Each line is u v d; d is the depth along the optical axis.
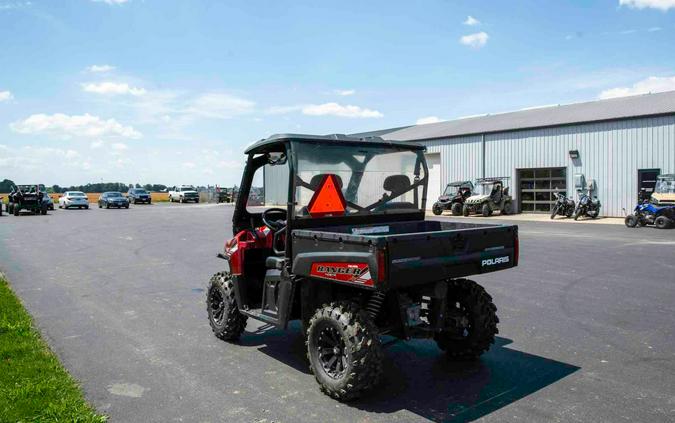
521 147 27.44
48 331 6.33
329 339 4.47
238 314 5.81
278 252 5.32
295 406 4.19
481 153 29.36
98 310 7.41
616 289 8.37
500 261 4.77
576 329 6.23
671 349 5.48
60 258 12.56
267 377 4.84
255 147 5.27
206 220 25.97
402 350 5.57
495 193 26.53
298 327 6.55
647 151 22.80
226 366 5.14
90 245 15.23
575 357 5.27
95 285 9.23
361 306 4.51
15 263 11.78
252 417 3.99
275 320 4.94
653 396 4.31
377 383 4.25
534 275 9.62
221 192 52.69
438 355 5.41
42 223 24.19
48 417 3.87
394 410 4.11
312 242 4.46
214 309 6.15
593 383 4.60
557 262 11.08
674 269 10.11
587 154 24.80
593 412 4.02
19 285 9.21
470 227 5.32
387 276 3.86
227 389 4.55
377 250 3.85
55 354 5.46
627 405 4.14
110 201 40.50
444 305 4.69
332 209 5.07
